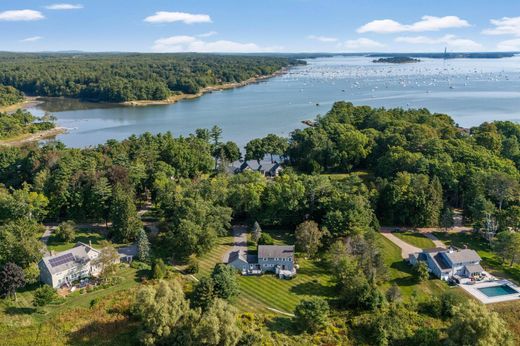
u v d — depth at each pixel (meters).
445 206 130.50
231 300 87.81
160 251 109.88
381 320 79.50
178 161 159.25
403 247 112.50
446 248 109.38
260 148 181.62
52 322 80.06
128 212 114.81
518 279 97.31
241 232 121.81
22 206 118.38
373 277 91.44
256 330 78.00
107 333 77.75
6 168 157.12
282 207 120.25
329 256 103.38
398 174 131.12
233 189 125.19
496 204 127.56
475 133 189.25
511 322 82.12
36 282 94.44
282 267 100.69
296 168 182.38
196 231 104.19
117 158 151.00
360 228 108.69
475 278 97.69
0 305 84.50
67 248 110.44
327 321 80.88
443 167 138.12
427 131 175.50
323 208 119.62
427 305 86.00
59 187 126.88
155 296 73.94
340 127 193.75
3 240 97.06
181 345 69.25
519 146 174.50
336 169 177.62
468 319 70.50
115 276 96.25
